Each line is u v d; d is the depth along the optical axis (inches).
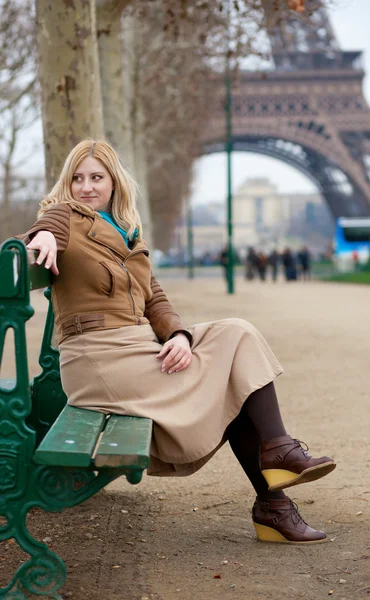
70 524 158.9
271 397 137.1
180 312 810.8
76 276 137.6
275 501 149.3
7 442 114.2
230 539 151.7
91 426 123.2
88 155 145.9
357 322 688.4
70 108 219.0
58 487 113.7
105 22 350.9
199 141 1577.3
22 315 113.4
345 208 3166.8
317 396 316.5
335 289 1443.2
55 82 218.4
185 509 171.8
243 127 2571.4
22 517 114.4
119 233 142.6
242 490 187.0
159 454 133.5
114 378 135.3
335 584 127.8
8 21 654.5
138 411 131.3
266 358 138.7
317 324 668.1
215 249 5059.1
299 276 2212.1
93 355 136.3
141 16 468.8
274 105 2568.9
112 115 480.4
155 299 150.4
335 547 145.6
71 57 217.8
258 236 6328.7
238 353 137.6
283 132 2559.1
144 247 146.6
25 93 709.9
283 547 146.7
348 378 363.3
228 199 1261.1
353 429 252.7
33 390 168.1
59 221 136.0
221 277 2395.4
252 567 136.2
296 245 4729.3
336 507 170.7
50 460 108.5
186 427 131.2
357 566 135.0
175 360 135.6
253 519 150.9
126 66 665.6
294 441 136.3
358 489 184.1
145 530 156.7
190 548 146.4
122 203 148.1
